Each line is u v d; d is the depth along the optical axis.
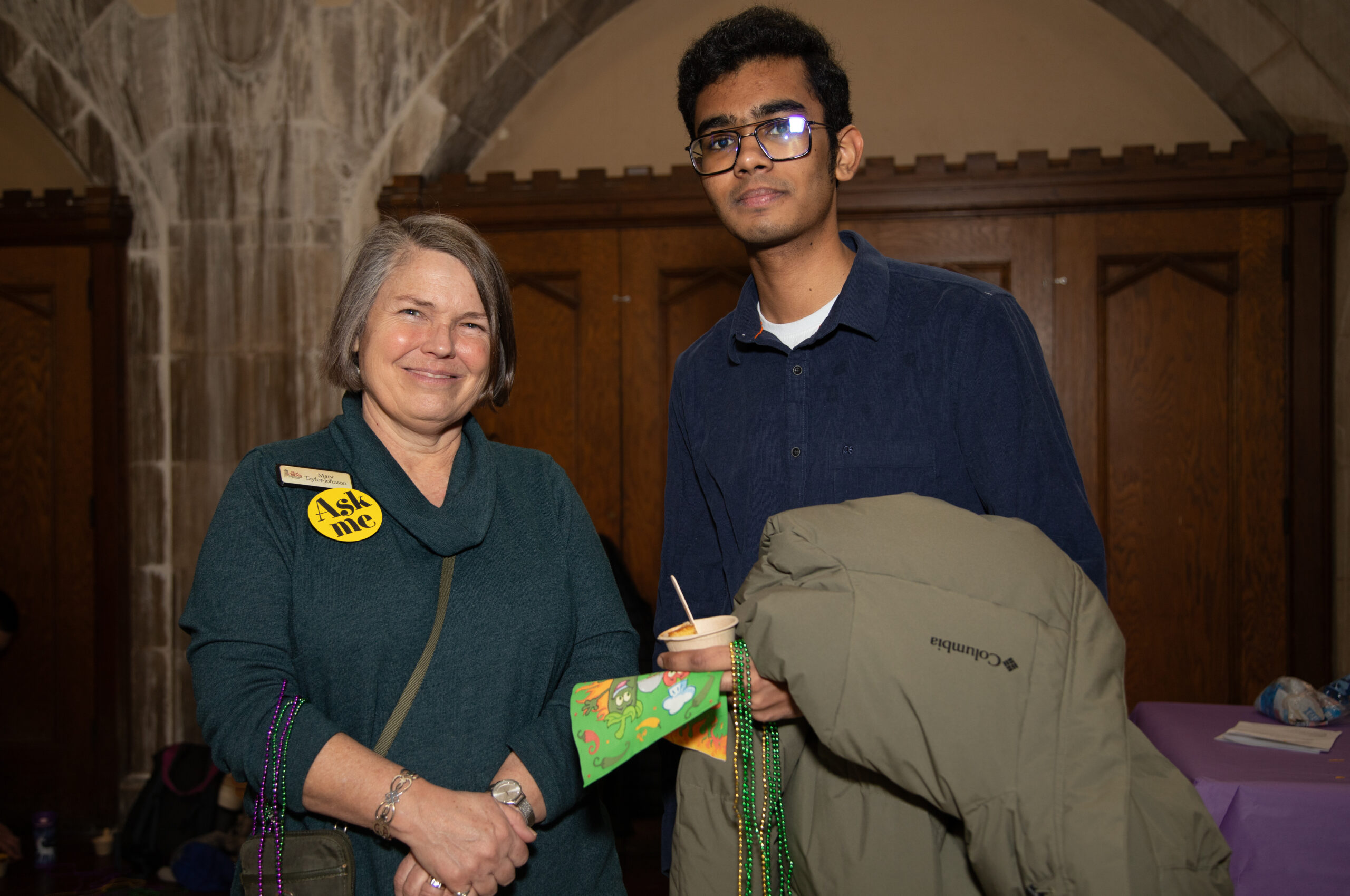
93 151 3.71
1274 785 1.50
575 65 3.88
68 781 3.72
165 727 3.69
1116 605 3.40
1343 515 3.27
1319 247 3.29
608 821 1.29
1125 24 3.63
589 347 3.66
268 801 1.04
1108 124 3.65
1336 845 1.47
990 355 1.25
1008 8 3.70
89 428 3.77
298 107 3.61
